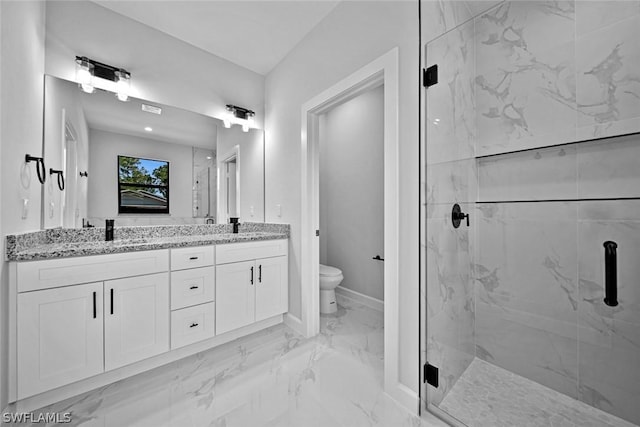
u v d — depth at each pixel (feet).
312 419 4.22
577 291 4.50
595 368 4.30
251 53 8.14
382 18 5.14
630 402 3.99
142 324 5.36
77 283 4.62
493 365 5.41
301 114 7.42
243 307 6.98
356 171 9.94
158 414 4.32
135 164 6.99
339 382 5.15
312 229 7.30
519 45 5.15
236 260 6.88
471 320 5.58
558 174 4.71
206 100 8.14
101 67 6.33
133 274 5.25
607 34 4.22
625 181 4.08
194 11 6.51
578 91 4.49
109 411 4.37
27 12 4.66
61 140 5.74
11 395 4.00
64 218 5.84
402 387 4.61
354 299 9.91
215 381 5.18
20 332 4.09
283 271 7.88
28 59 4.70
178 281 5.88
